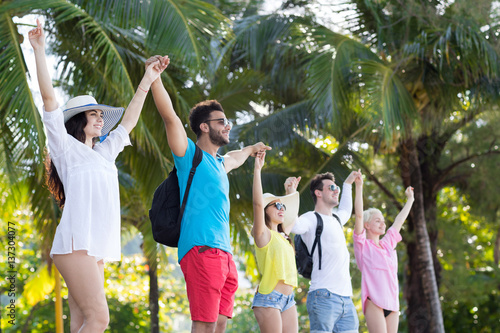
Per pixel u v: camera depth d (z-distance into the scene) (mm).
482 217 14406
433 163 13648
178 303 23172
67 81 9242
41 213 9789
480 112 12477
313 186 6184
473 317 17312
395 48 11820
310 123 12000
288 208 5742
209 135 4430
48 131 3605
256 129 11867
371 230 6715
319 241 5863
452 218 15875
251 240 13016
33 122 7586
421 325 13039
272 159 12250
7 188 8836
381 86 10398
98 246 3609
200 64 8414
